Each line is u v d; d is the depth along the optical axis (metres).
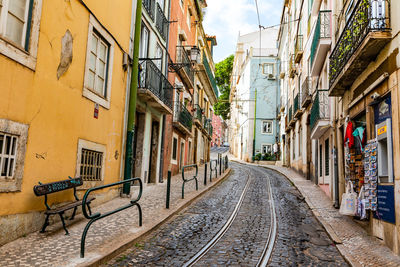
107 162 9.12
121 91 9.98
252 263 5.27
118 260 5.14
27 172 5.84
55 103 6.64
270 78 36.53
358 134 8.34
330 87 9.91
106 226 6.76
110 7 9.09
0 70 5.14
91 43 8.17
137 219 7.52
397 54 6.07
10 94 5.38
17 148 5.58
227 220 8.30
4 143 5.31
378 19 6.49
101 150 8.73
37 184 6.12
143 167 12.46
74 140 7.39
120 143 9.94
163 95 13.66
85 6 7.68
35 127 6.04
